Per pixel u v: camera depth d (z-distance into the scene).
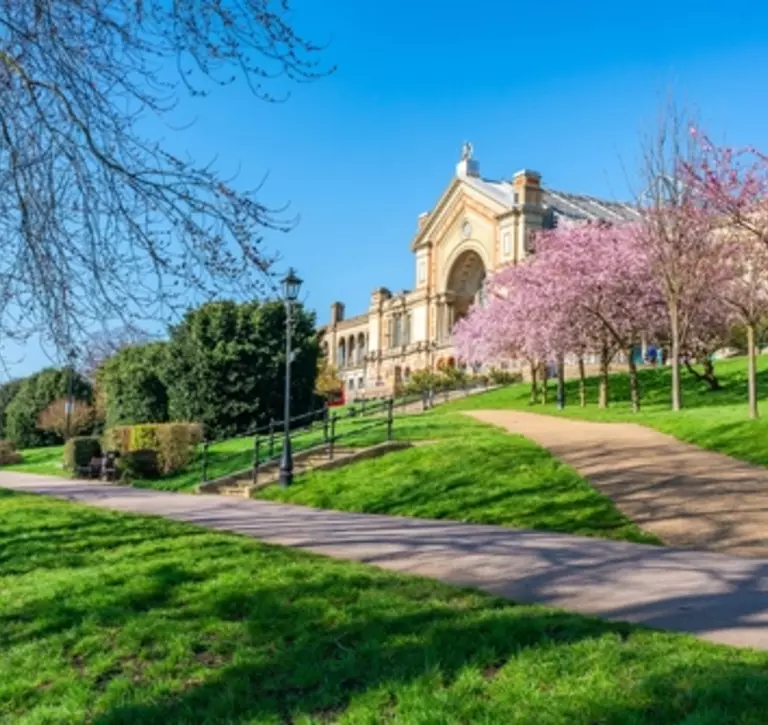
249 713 4.56
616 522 10.97
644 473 14.28
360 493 15.24
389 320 83.94
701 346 36.38
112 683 5.15
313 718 4.41
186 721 4.55
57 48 7.11
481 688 4.55
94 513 13.56
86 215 7.30
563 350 36.31
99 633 6.14
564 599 6.63
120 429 26.39
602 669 4.62
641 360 55.78
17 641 6.14
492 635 5.37
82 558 9.23
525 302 37.88
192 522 12.60
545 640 5.22
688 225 26.25
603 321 32.09
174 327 7.86
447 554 9.03
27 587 7.67
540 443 18.84
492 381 55.94
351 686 4.82
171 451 23.89
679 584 7.19
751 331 21.39
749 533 9.95
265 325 37.72
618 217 66.62
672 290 26.92
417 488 14.69
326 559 8.56
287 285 17.38
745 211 25.47
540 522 11.41
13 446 48.38
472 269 73.31
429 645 5.27
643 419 23.91
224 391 36.91
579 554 8.95
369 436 23.56
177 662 5.48
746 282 25.84
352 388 93.00
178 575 7.77
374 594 6.70
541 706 4.20
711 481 13.27
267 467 20.53
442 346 72.25
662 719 3.98
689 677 4.39
